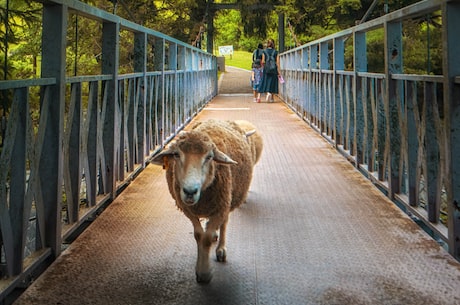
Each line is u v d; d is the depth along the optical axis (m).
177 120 7.06
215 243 2.91
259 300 2.22
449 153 2.60
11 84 2.05
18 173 2.26
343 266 2.59
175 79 6.80
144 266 2.59
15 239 2.26
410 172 3.37
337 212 3.54
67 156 2.89
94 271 2.52
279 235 3.07
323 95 6.99
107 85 3.67
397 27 3.69
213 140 2.45
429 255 2.72
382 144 4.11
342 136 5.76
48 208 2.62
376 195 3.97
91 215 3.39
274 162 5.30
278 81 13.16
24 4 4.59
